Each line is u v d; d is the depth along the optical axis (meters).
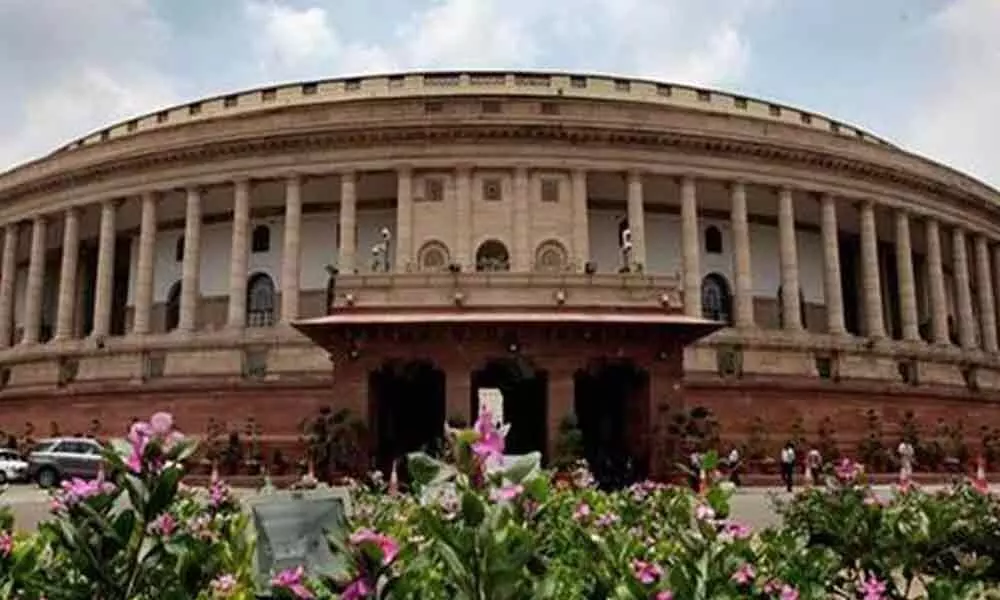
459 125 52.81
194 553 6.59
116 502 7.04
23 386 57.78
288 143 53.88
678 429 33.06
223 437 47.06
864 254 58.75
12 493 37.22
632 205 53.53
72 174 58.78
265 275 58.66
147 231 56.38
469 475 5.65
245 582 8.30
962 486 15.19
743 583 7.33
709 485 9.36
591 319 33.19
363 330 33.00
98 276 57.38
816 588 8.65
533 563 5.75
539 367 32.97
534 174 53.31
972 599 7.95
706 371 51.28
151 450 6.37
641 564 6.78
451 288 35.25
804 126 57.88
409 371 33.94
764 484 43.41
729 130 55.31
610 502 14.67
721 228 60.44
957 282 64.12
